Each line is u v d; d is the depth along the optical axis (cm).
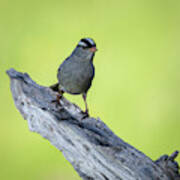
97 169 641
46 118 670
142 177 623
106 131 671
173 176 632
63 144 659
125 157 634
